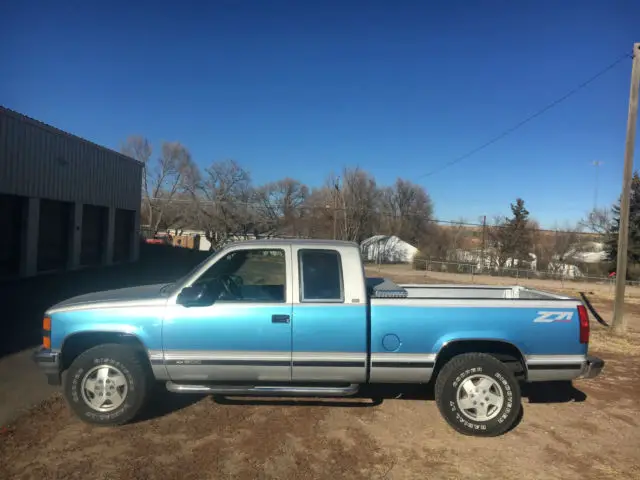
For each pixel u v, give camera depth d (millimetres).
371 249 54281
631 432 4914
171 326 4574
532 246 46062
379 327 4645
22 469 3717
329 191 54719
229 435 4449
